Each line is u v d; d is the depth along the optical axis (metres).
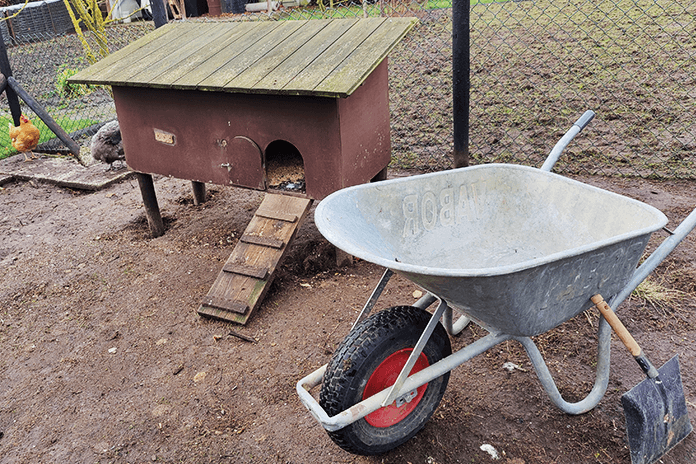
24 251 4.18
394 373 2.05
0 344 3.09
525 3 11.49
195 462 2.22
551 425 2.27
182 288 3.52
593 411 2.32
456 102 3.75
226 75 3.22
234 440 2.32
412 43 9.48
